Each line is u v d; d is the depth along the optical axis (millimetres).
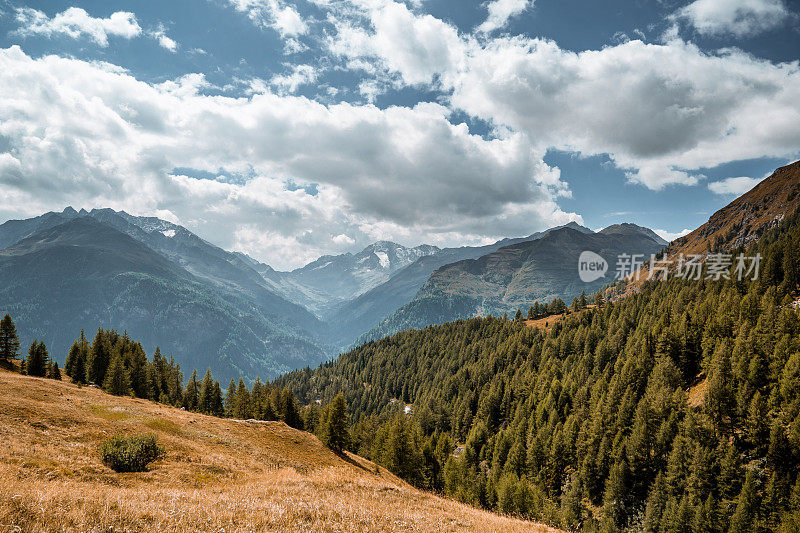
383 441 101938
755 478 63750
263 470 42781
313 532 15773
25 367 100750
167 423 55750
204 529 14281
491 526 22891
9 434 33125
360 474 61375
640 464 78312
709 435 74562
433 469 102812
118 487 23844
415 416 160500
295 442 71625
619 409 94062
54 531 12055
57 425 41312
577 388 121750
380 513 21016
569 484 89812
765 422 68438
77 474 25531
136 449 31609
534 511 76125
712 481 67438
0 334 101812
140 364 121188
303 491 25719
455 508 28891
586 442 92812
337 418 77188
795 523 55094
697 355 103625
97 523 13023
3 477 19312
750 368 80250
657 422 84812
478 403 151750
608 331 157625
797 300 108750
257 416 102562
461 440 141875
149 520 14320
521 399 137875
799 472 61000
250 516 16219
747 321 96312
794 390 70000
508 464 98562
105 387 98812
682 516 64188
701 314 113688
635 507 74062
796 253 125500
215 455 44250
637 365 108625
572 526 74938
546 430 105250
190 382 123375
